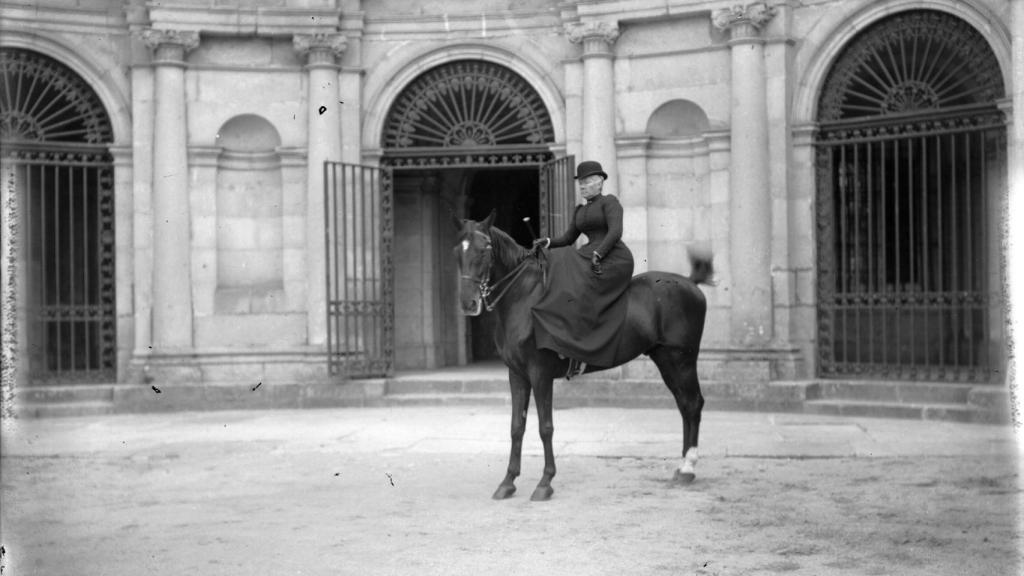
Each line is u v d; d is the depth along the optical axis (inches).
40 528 330.6
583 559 286.8
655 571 274.7
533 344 368.2
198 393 666.8
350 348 696.4
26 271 676.7
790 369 626.2
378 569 279.6
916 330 716.7
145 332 684.7
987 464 426.0
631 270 379.9
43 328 686.5
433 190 830.5
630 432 526.3
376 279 701.9
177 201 683.4
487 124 710.5
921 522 325.4
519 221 922.7
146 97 687.1
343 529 326.0
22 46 672.4
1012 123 548.1
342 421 593.0
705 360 642.8
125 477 424.2
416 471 429.1
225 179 708.0
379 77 709.9
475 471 427.2
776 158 637.9
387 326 697.0
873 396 597.6
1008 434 502.9
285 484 405.1
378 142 707.4
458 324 855.7
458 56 707.4
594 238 381.7
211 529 328.5
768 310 634.2
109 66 689.0
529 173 917.2
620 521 331.9
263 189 714.8
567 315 361.7
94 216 757.9
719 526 323.6
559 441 498.3
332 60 697.6
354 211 671.8
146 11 685.9
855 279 634.8
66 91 690.8
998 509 343.3
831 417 581.3
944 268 714.8
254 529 327.9
